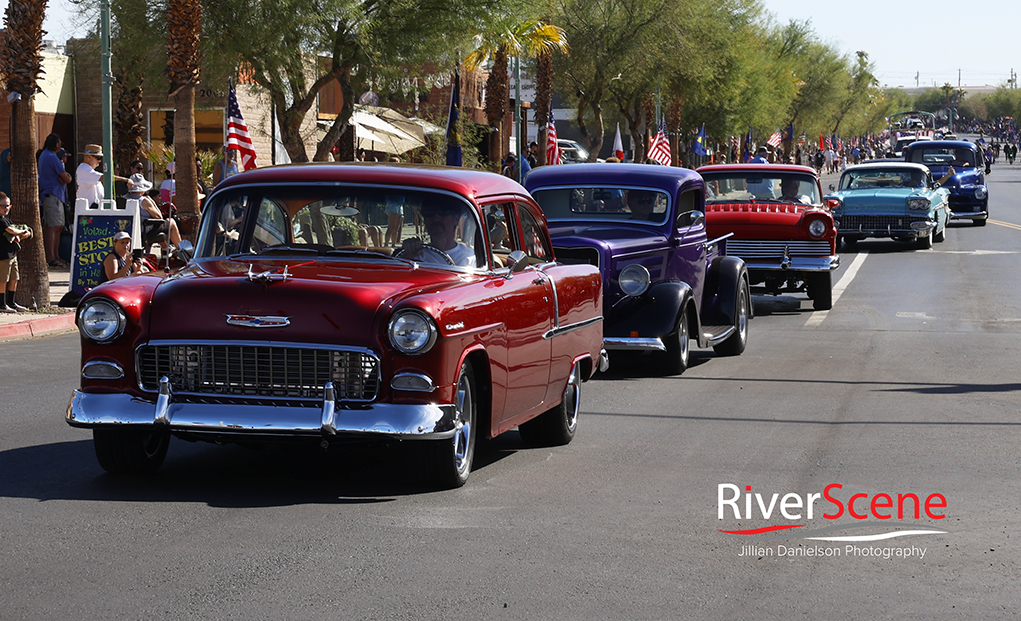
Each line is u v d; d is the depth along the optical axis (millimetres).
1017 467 7906
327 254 7281
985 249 29562
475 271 7305
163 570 5355
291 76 24203
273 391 6562
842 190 30219
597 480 7406
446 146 28344
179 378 6660
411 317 6441
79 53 28828
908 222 28766
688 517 6504
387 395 6488
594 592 5156
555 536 6059
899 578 5441
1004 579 5441
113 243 16109
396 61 24688
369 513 6453
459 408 6832
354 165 7648
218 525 6148
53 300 17938
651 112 51312
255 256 7348
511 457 8164
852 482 7426
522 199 8242
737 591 5211
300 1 22172
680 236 12617
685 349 12375
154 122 30750
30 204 16781
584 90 43625
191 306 6637
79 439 8539
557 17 41594
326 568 5430
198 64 20344
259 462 7785
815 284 18469
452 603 4969
